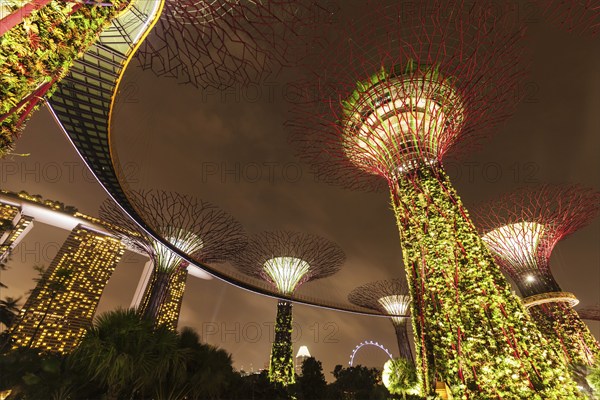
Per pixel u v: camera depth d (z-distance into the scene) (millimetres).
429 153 13297
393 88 14000
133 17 8906
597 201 22156
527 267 23859
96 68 13562
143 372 11711
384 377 26062
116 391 11211
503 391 8656
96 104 16062
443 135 13922
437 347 10125
